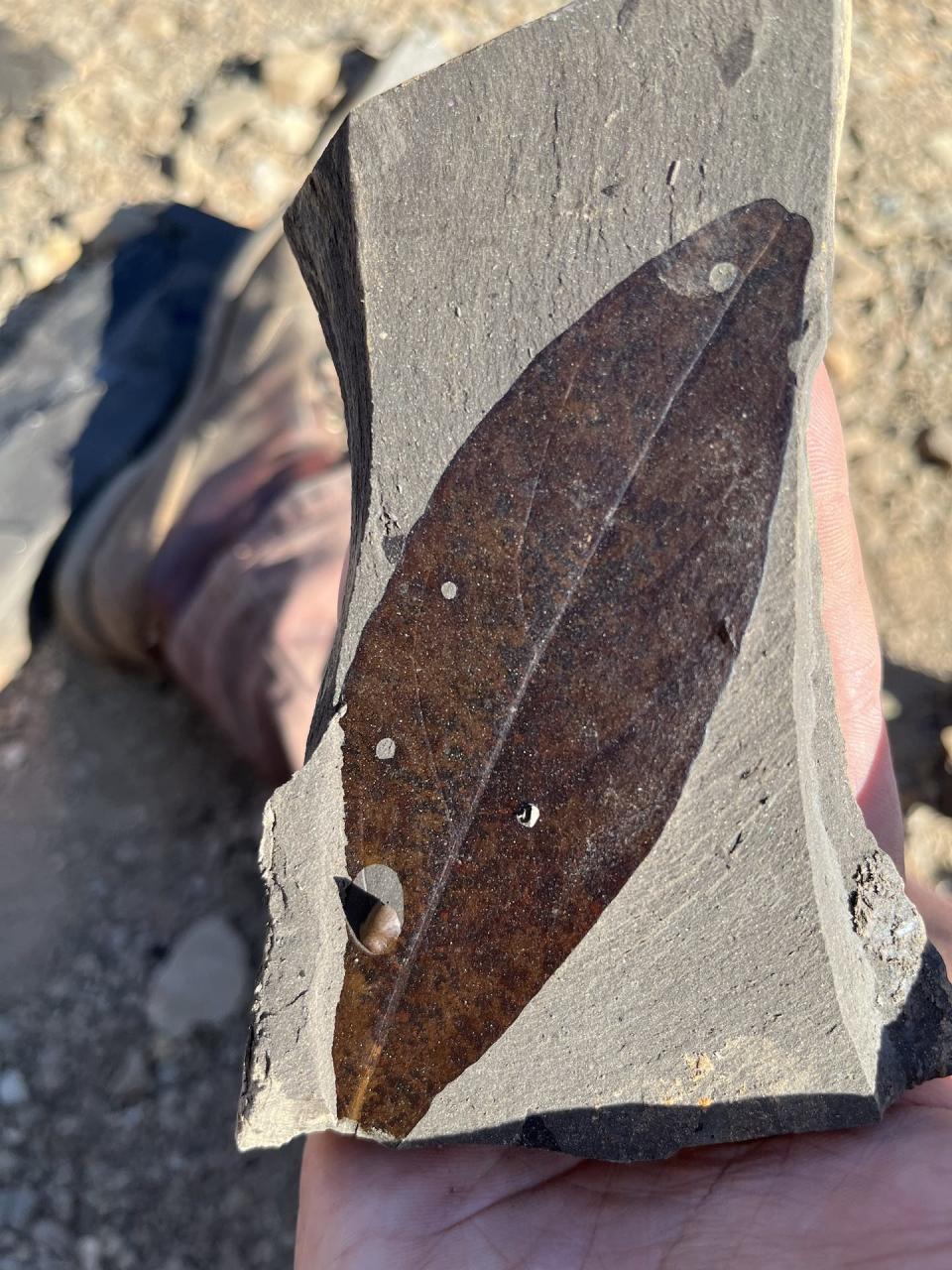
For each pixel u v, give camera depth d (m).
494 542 0.13
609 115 0.12
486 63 0.13
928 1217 0.12
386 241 0.13
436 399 0.13
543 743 0.13
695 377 0.12
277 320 0.27
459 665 0.13
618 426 0.13
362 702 0.13
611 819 0.13
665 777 0.13
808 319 0.12
